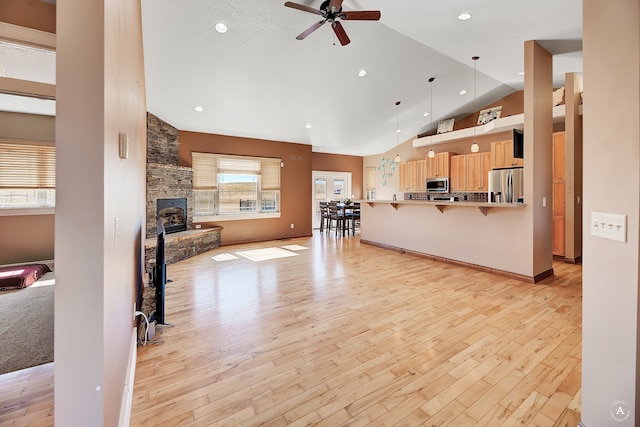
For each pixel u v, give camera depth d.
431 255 5.34
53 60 2.05
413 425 1.57
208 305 3.24
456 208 4.88
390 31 4.14
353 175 10.49
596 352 1.37
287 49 4.25
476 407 1.70
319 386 1.89
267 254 5.93
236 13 3.52
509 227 4.16
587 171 1.41
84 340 0.93
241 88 5.04
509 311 3.03
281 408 1.70
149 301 2.65
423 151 8.48
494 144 6.51
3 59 2.01
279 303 3.30
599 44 1.33
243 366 2.11
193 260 5.43
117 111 1.25
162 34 3.60
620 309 1.25
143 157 3.86
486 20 3.33
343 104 6.09
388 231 6.30
